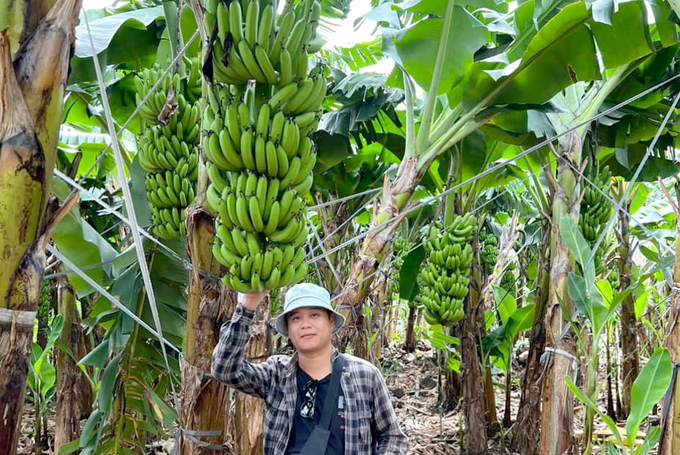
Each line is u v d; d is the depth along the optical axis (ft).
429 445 20.04
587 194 14.92
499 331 20.02
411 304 33.60
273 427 7.88
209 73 7.09
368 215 26.04
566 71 12.51
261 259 7.11
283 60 7.06
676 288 9.06
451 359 21.01
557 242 14.43
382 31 13.00
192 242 8.40
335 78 18.53
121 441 12.22
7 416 4.23
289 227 7.22
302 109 7.40
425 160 13.60
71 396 16.29
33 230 4.33
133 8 15.30
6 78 4.17
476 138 17.79
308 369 8.02
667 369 10.30
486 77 12.85
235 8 6.89
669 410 8.94
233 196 7.18
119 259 11.15
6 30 4.16
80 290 11.80
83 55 11.64
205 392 8.34
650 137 16.60
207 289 8.38
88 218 17.01
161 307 11.98
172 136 10.27
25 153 4.23
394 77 15.49
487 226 28.27
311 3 7.39
